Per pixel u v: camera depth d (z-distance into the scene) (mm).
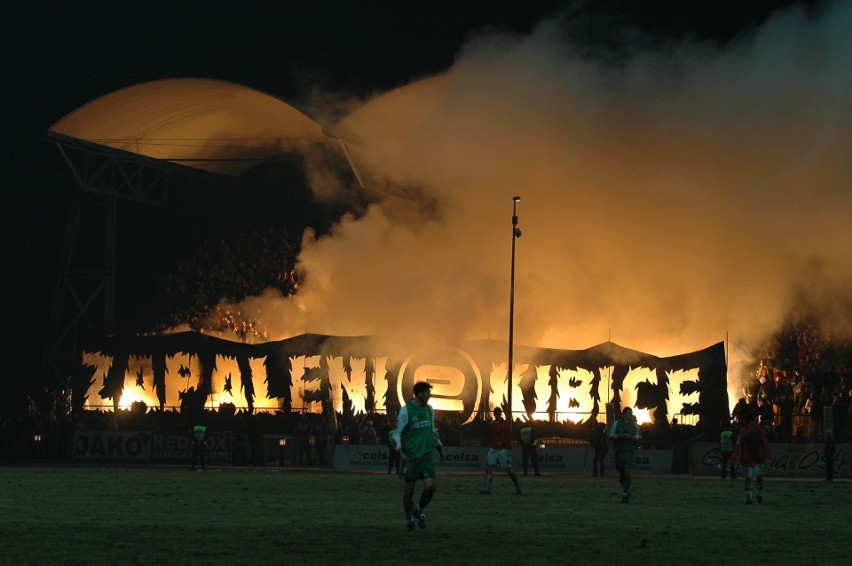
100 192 63125
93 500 23234
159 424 50375
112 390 52000
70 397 56312
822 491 31281
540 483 34406
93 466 42562
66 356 62438
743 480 38156
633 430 24969
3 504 21922
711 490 30891
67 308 70375
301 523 17891
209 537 15484
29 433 45812
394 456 39781
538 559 13320
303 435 44469
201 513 19891
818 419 48969
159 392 51594
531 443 40188
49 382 61969
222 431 48750
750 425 25359
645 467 42344
